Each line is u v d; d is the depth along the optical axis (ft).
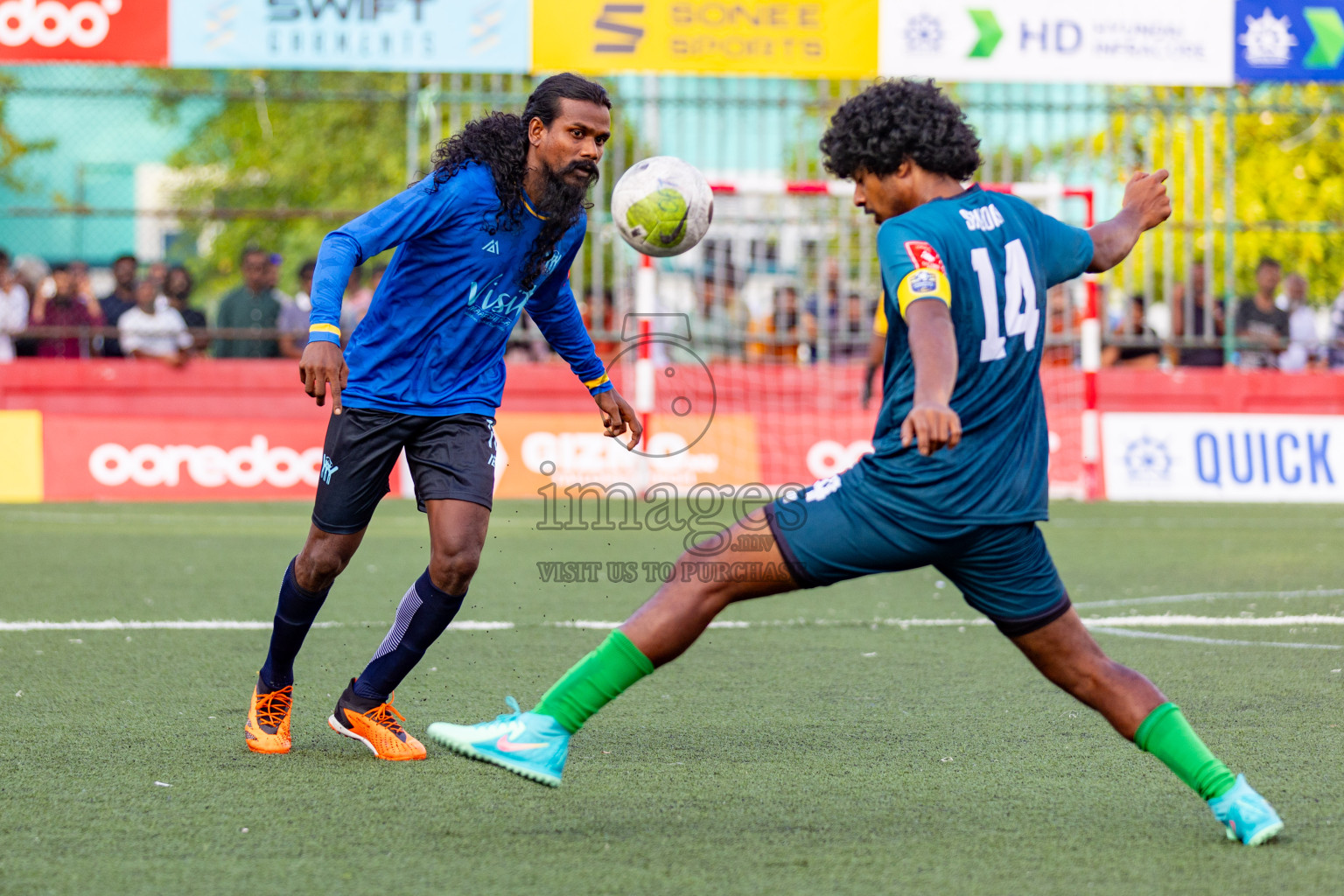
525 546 99.30
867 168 32.55
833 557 31.45
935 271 29.94
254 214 129.08
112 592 75.61
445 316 39.78
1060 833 33.68
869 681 53.16
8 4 121.19
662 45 124.06
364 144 223.92
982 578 32.19
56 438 130.82
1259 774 39.34
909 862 31.35
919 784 38.29
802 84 143.84
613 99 137.69
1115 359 144.25
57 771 39.14
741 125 140.46
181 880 29.86
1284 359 145.07
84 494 130.41
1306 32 128.67
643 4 123.85
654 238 40.19
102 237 234.38
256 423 133.49
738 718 46.47
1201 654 59.16
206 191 237.86
